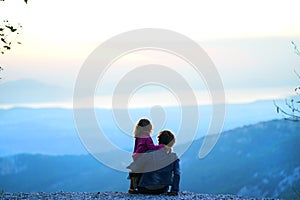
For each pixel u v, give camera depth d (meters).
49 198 12.76
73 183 128.62
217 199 12.94
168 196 13.16
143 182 13.39
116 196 13.06
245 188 111.94
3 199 12.65
